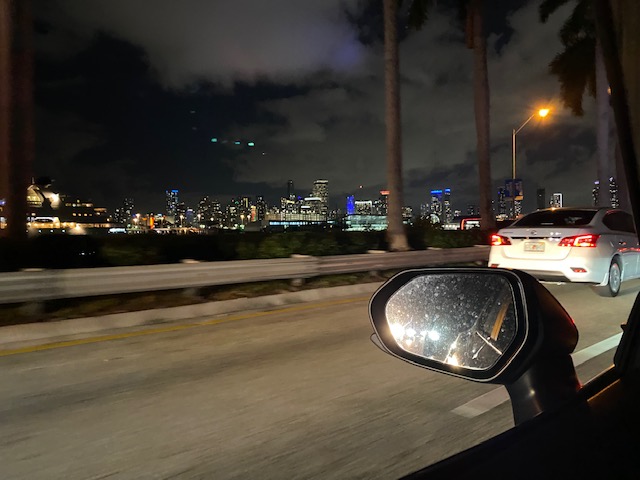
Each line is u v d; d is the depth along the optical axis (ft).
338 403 16.12
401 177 56.80
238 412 15.35
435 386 17.78
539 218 37.47
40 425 14.35
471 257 55.88
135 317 28.30
